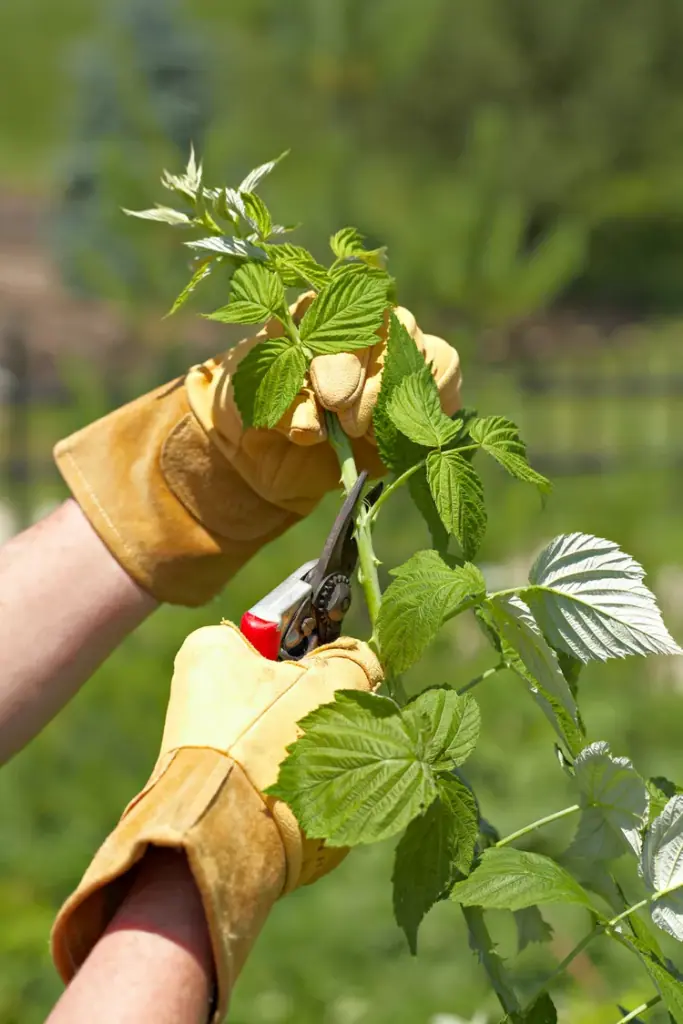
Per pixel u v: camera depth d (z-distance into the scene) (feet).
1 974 8.63
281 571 10.82
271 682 2.79
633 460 29.66
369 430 3.66
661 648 2.95
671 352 57.93
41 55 108.68
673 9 69.97
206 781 2.53
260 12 34.45
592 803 3.12
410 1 31.07
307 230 22.80
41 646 3.97
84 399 13.48
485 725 11.75
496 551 13.03
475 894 2.79
